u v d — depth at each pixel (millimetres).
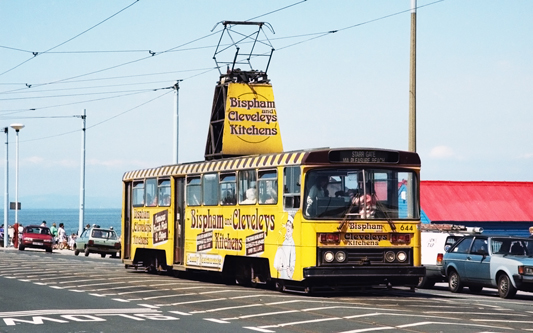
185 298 19594
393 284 20719
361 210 20203
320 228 19859
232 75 29406
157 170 28250
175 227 26797
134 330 14016
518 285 22375
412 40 27812
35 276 27172
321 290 21547
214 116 30016
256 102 29203
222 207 23797
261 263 22266
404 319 15344
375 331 13664
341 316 15828
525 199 42906
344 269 19844
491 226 41406
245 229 22562
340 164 20203
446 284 29516
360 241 20109
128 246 30656
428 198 41625
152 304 18281
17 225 62312
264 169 21781
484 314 16656
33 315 16172
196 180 25453
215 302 18609
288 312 16562
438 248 26734
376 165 20469
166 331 13883
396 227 20406
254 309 17156
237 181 23094
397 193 20656
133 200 30219
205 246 24688
